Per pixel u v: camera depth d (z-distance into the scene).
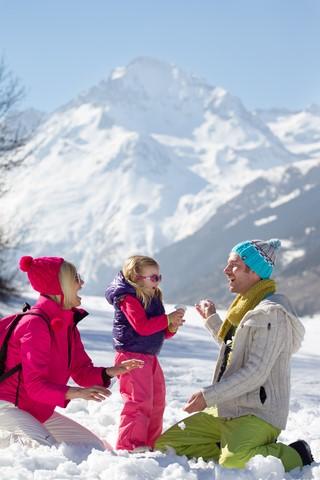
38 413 4.68
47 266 4.66
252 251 5.04
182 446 4.92
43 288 4.66
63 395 4.48
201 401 4.73
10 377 4.64
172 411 6.75
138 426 5.27
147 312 5.43
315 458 5.16
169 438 4.96
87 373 4.93
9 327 4.63
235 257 5.09
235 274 5.08
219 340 5.23
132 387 5.34
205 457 4.89
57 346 4.69
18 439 4.57
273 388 4.82
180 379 9.47
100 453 4.27
